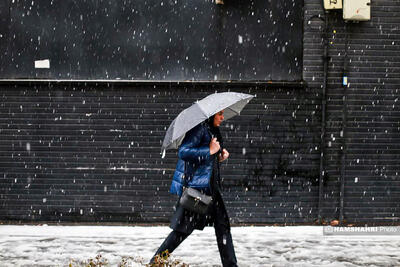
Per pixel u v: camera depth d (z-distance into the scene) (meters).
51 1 15.73
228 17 15.65
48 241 13.47
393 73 15.65
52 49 15.75
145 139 15.73
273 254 12.32
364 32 15.58
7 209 15.80
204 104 9.81
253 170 15.66
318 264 11.50
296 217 15.73
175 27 15.70
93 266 9.79
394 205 15.81
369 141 15.71
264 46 15.68
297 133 15.61
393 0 15.55
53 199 15.78
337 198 15.70
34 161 15.73
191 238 13.77
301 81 15.61
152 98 15.66
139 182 15.78
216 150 9.70
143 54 15.73
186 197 9.67
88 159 15.73
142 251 12.53
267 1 15.65
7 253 12.30
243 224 15.71
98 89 15.68
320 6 15.51
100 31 15.73
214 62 15.70
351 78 15.62
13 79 15.70
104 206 15.78
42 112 15.68
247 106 15.62
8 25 15.73
